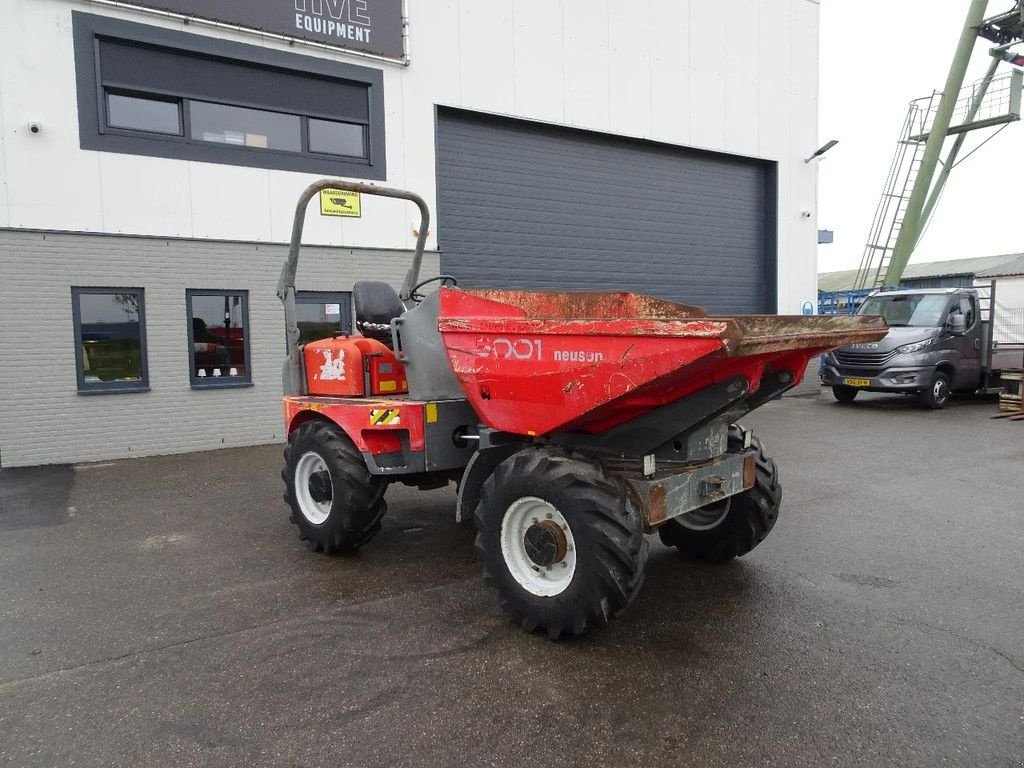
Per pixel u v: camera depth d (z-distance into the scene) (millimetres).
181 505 6266
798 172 14719
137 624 3723
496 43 10898
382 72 9953
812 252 15094
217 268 8961
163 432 8742
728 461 3777
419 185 10328
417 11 10188
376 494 4633
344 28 9555
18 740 2676
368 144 9977
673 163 13297
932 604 3836
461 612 3820
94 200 8242
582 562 3201
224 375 9172
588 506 3178
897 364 12203
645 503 3320
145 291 8555
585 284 12336
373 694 2959
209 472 7688
